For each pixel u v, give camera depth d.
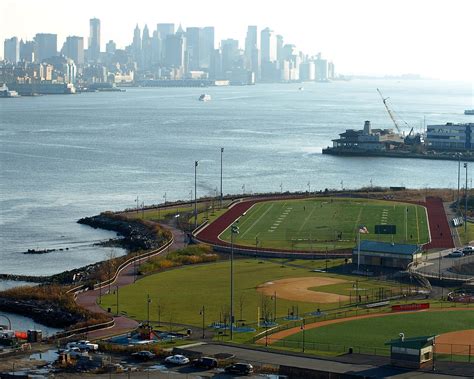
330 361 184.25
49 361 187.50
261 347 196.25
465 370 177.62
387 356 187.88
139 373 178.00
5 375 175.38
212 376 175.62
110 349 195.12
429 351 182.62
